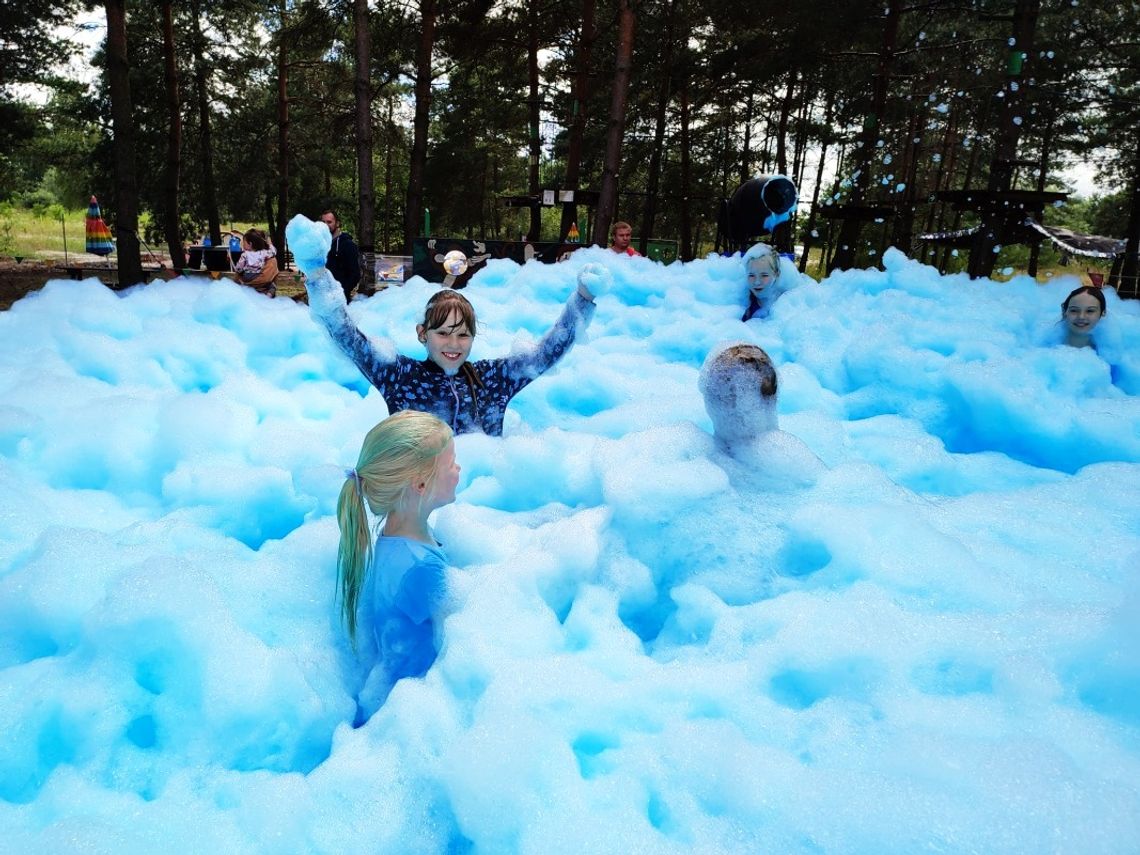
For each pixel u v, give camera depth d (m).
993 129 19.50
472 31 19.20
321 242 3.09
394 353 3.37
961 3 18.09
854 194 15.66
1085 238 21.91
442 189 30.42
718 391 3.07
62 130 30.91
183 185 26.95
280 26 21.69
